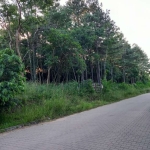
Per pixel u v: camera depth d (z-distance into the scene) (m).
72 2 35.59
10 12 21.92
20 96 12.29
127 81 56.59
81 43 29.38
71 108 13.77
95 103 17.89
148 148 5.36
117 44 38.31
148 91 45.41
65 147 5.65
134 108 14.48
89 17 32.03
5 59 9.34
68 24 30.00
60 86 19.36
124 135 6.79
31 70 28.36
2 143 6.39
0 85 8.73
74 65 28.95
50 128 8.56
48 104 12.35
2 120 9.43
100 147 5.54
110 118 10.47
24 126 9.28
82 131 7.65
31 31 26.98
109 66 45.34
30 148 5.70
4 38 26.53
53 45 25.89
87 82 21.77
